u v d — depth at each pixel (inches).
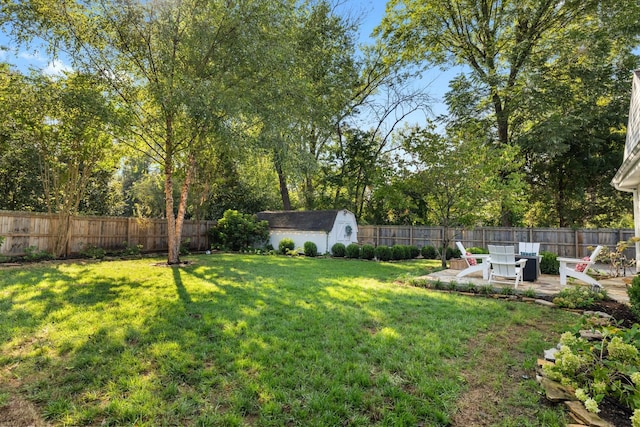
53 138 386.3
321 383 106.0
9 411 90.4
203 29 323.9
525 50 582.6
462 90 622.2
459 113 628.1
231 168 725.9
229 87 340.2
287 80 382.6
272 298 213.2
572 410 90.7
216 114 314.8
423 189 412.5
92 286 236.8
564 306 207.6
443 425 87.4
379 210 815.1
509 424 87.4
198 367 115.6
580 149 609.9
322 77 702.5
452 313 187.5
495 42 642.8
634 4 520.4
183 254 539.5
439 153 388.2
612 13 540.4
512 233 591.5
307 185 876.6
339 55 729.0
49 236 421.7
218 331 149.4
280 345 134.7
